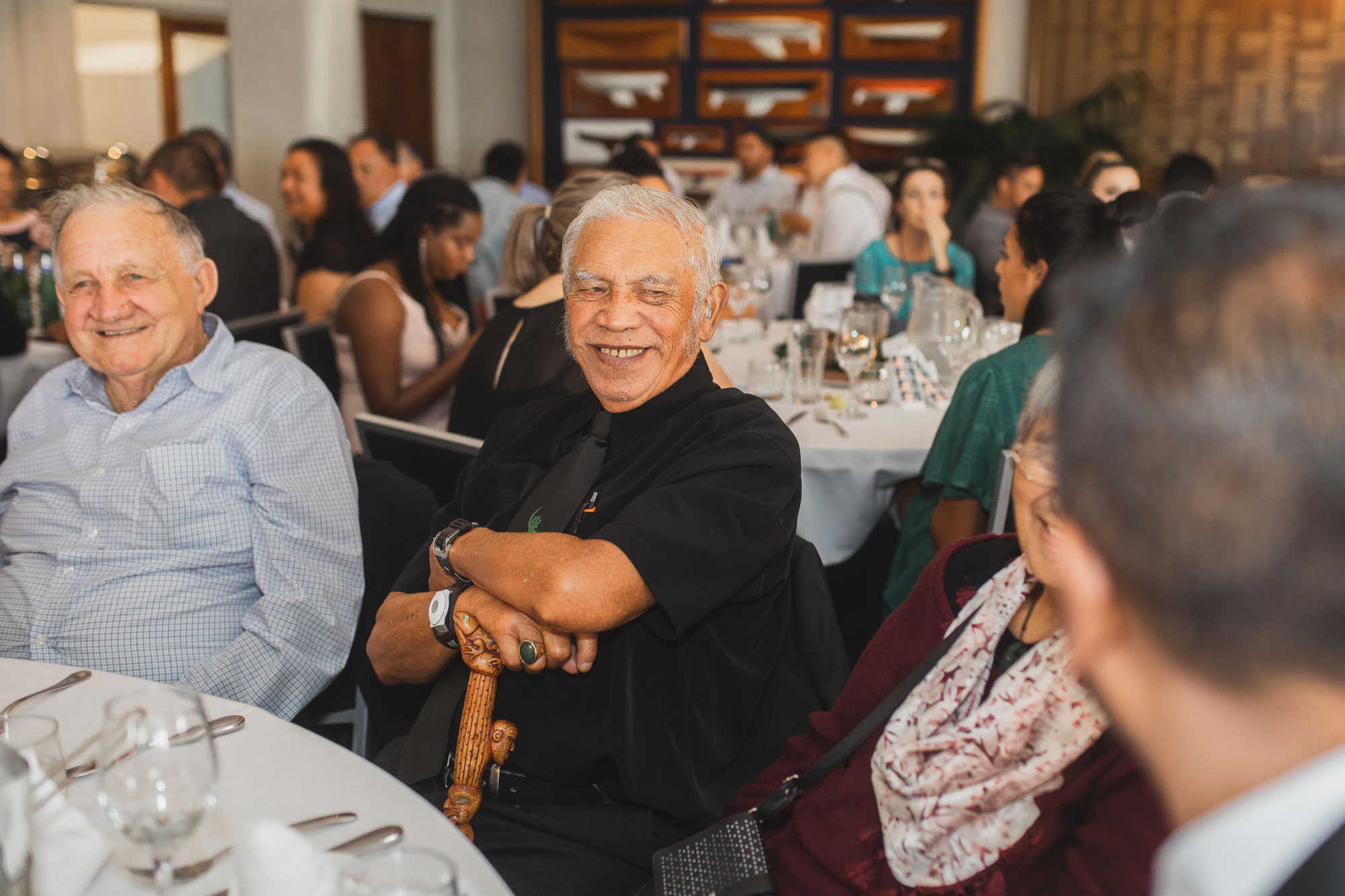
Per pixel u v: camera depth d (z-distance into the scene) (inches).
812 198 244.2
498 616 50.4
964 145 271.6
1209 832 16.8
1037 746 36.2
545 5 330.3
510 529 55.7
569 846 51.3
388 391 113.7
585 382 80.3
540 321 83.0
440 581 55.6
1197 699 17.4
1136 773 33.1
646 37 324.8
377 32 318.7
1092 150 265.1
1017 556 43.5
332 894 28.6
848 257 185.3
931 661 41.8
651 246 53.2
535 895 48.6
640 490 53.1
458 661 55.3
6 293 138.6
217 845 35.2
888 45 307.4
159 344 64.2
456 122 347.6
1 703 45.7
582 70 332.2
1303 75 268.8
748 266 158.7
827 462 90.0
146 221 63.8
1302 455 15.2
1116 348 16.9
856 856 41.5
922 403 104.3
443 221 118.8
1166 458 16.1
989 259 174.1
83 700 46.2
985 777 37.0
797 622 55.0
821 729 46.9
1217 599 16.1
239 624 63.5
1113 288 17.6
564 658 49.6
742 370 117.6
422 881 27.2
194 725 33.3
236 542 63.3
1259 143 274.8
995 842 36.9
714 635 52.2
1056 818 35.9
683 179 331.9
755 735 55.5
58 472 66.0
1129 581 17.1
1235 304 16.0
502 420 62.2
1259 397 15.4
